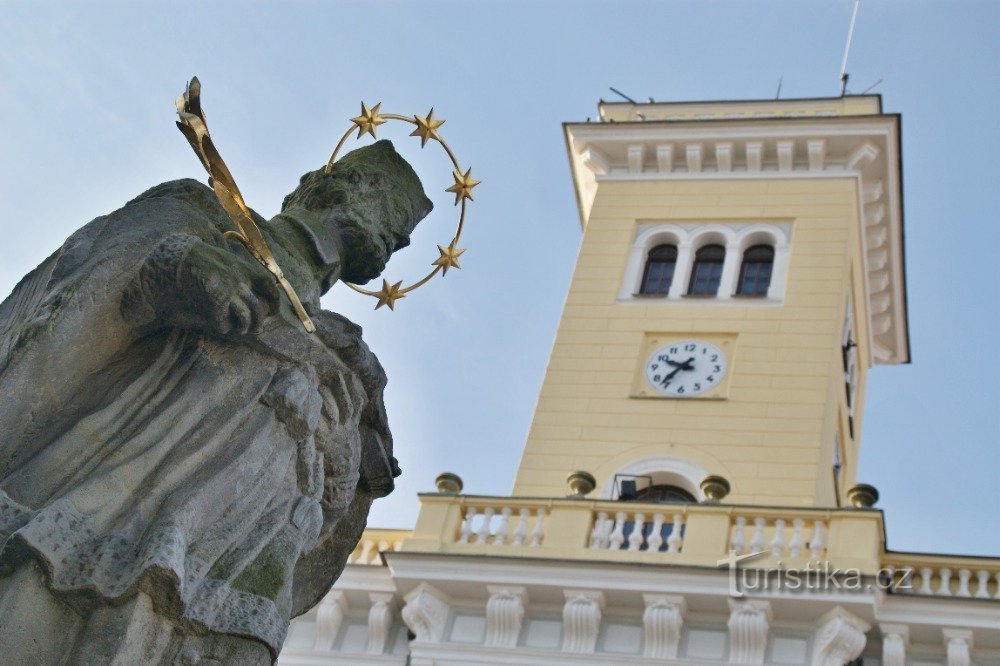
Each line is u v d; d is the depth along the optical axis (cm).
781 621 2908
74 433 621
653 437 3594
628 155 4262
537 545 3092
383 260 737
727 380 3703
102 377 642
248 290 639
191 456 627
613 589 2952
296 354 664
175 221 655
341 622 3078
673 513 3097
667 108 4434
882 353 4822
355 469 693
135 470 616
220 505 627
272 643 611
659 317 3884
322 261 706
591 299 3962
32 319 624
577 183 4531
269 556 639
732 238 4059
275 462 651
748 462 3503
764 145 4197
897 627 2847
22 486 606
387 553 3055
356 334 684
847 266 4000
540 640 2980
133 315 642
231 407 647
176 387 644
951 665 2809
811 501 3406
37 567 577
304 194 733
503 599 2983
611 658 2908
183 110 618
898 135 4181
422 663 2966
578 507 3133
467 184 751
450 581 3019
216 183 641
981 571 2928
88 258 641
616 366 3781
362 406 693
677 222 4128
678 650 2905
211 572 615
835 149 4194
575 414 3675
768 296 3894
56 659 575
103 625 578
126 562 588
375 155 751
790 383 3672
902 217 4384
